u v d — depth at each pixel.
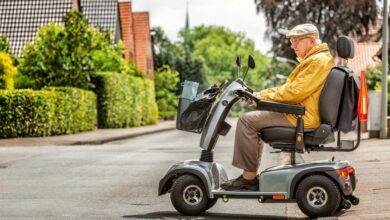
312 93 8.68
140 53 79.19
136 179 14.12
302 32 8.82
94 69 42.97
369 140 25.12
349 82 8.65
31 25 54.34
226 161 18.45
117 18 64.56
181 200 9.21
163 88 80.00
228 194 8.95
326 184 8.55
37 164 17.86
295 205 10.22
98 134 36.19
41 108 32.12
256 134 8.83
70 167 16.94
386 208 9.24
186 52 108.88
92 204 10.50
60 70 39.22
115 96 45.66
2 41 43.25
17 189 12.48
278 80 109.06
